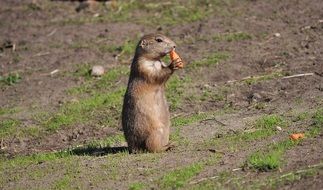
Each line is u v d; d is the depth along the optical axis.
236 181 11.12
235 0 22.23
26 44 21.78
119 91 17.92
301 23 20.03
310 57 18.00
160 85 13.11
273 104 15.71
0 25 23.36
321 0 21.16
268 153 11.98
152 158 12.68
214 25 20.84
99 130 16.25
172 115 16.25
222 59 18.66
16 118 17.39
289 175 11.02
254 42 19.42
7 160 14.75
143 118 13.13
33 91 18.86
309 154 11.76
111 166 12.56
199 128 14.62
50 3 24.69
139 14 22.66
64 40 21.66
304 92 16.08
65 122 16.80
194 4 22.53
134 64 13.21
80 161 13.21
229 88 17.17
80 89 18.52
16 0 25.16
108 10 23.38
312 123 13.52
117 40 21.06
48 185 12.23
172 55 13.09
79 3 24.50
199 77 17.95
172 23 21.55
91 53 20.52
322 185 10.59
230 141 13.19
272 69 17.73
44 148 15.81
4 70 20.33
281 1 21.55
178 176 11.55
